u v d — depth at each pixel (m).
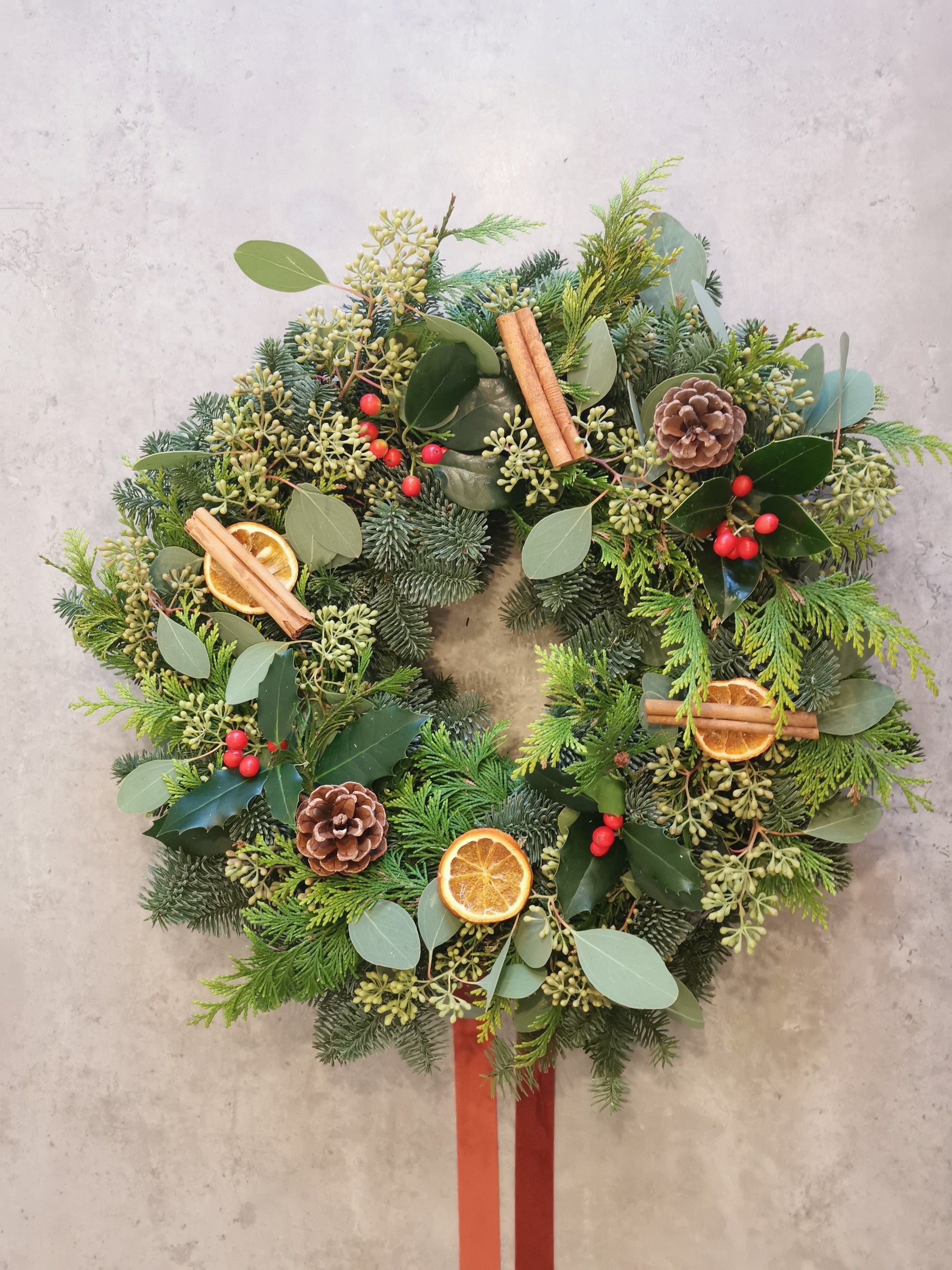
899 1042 0.59
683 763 0.50
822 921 0.50
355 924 0.49
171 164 0.61
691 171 0.60
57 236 0.62
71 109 0.62
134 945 0.62
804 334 0.50
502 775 0.53
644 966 0.47
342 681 0.53
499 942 0.51
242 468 0.51
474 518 0.52
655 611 0.49
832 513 0.49
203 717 0.52
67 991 0.62
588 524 0.50
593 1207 0.60
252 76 0.61
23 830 0.62
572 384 0.50
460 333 0.48
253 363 0.59
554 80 0.60
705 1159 0.60
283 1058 0.61
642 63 0.60
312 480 0.53
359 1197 0.61
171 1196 0.61
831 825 0.51
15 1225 0.62
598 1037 0.54
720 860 0.49
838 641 0.49
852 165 0.59
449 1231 0.60
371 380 0.51
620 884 0.50
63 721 0.62
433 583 0.52
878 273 0.59
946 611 0.59
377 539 0.51
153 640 0.53
